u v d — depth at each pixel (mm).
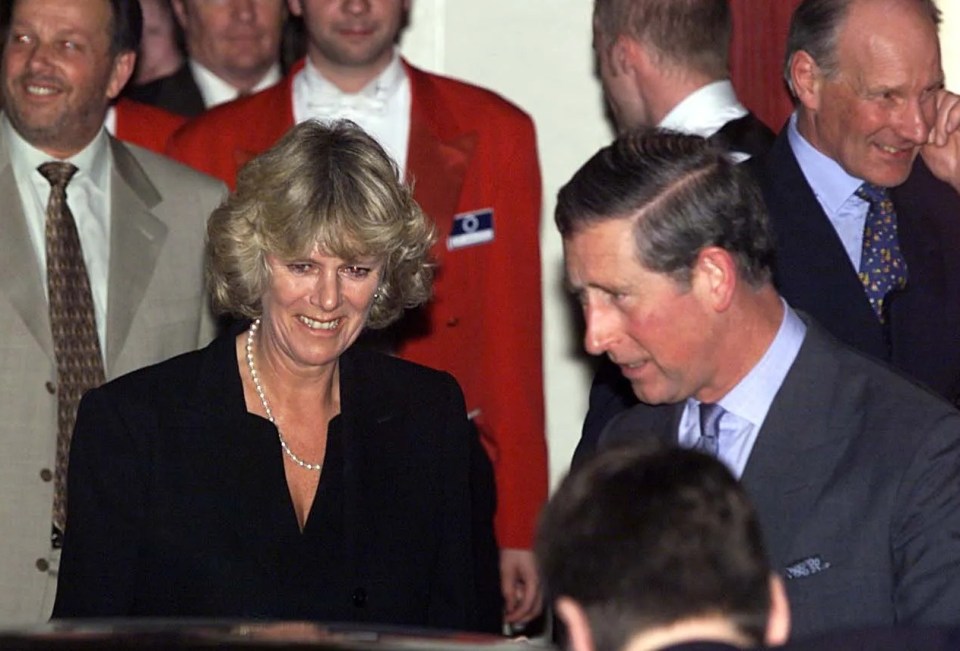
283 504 9336
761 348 8555
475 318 13766
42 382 11531
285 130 13914
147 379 9500
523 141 13984
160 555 9180
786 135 11625
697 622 5461
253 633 5730
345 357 9883
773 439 8500
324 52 13859
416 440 9750
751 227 8336
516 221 13883
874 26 11094
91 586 9094
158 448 9273
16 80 11773
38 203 11906
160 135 14625
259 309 9555
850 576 8273
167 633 5660
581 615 5578
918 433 8328
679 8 13125
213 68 16250
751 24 15914
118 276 11906
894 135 11109
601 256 8242
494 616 13125
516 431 13727
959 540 8125
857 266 11422
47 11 11805
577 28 17031
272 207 9109
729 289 8305
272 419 9555
